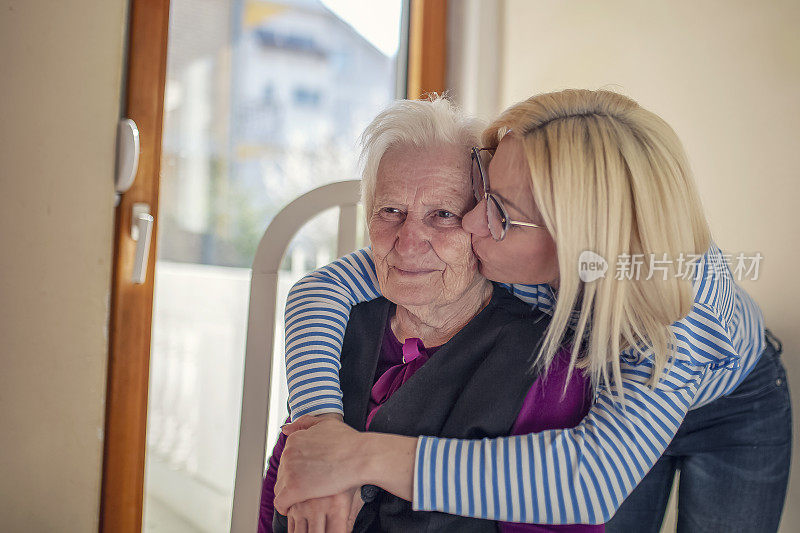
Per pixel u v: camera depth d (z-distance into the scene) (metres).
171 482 1.77
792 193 1.04
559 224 0.70
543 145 0.71
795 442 1.05
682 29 1.25
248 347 1.01
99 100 1.34
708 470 1.01
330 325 0.87
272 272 1.03
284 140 1.79
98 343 1.37
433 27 1.87
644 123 0.73
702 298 0.77
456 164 0.80
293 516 0.71
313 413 0.79
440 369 0.79
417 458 0.67
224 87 1.71
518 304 0.85
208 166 1.71
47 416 1.33
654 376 0.71
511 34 1.76
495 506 0.66
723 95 1.17
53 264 1.32
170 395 1.74
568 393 0.75
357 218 1.10
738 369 0.90
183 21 1.65
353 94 1.85
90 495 1.37
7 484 1.30
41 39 1.30
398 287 0.81
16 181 1.29
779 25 1.07
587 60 1.49
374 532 0.77
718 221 1.17
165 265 1.69
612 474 0.66
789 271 1.05
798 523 1.05
